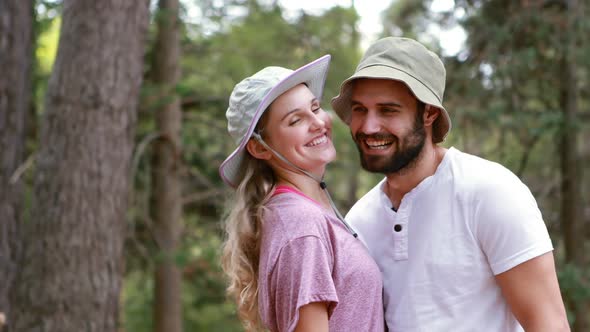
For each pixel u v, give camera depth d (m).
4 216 5.33
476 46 8.20
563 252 9.21
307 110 2.46
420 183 2.46
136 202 8.31
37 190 5.34
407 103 2.37
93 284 5.25
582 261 8.95
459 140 7.94
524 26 8.02
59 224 5.24
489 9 8.25
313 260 2.22
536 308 2.21
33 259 5.24
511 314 2.38
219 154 9.12
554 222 9.20
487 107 8.07
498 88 7.99
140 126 9.23
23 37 5.55
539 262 2.22
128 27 5.59
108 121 5.44
